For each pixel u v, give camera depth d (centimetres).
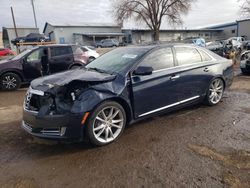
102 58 480
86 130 336
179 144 356
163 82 419
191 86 472
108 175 284
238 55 1781
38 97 345
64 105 326
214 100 534
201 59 499
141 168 296
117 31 5372
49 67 862
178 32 5166
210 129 408
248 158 310
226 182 262
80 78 353
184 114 485
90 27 5150
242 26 5069
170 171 288
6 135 408
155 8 3919
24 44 2777
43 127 331
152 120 455
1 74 793
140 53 418
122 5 3978
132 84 380
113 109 363
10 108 588
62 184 270
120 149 346
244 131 396
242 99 593
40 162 318
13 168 305
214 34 5700
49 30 5244
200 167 293
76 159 322
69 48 918
